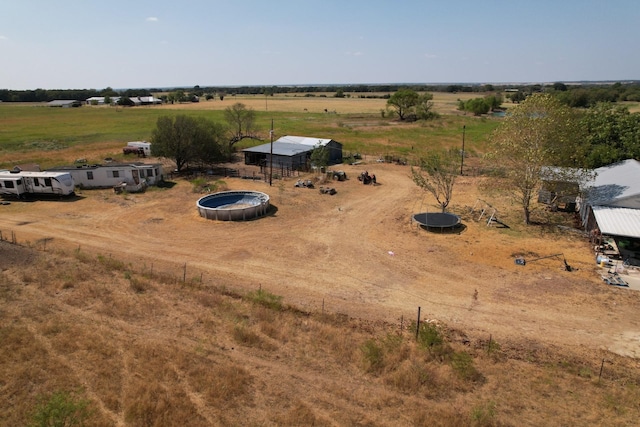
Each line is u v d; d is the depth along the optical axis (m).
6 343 17.55
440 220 34.53
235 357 17.36
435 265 27.45
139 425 13.35
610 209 29.86
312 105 174.50
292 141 63.78
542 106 33.31
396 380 15.95
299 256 28.84
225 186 46.78
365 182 49.09
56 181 41.16
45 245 29.62
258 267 27.06
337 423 13.80
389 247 30.44
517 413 14.50
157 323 19.78
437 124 109.06
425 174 52.00
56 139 81.19
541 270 26.47
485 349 18.55
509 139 33.94
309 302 22.73
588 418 14.30
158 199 42.19
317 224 35.25
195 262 27.67
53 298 21.70
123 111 145.62
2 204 39.69
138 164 48.62
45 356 16.84
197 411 14.14
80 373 15.89
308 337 19.14
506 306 22.36
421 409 14.54
